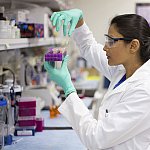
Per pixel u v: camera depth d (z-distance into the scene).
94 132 1.43
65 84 1.62
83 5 5.53
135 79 1.46
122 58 1.50
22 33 2.35
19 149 1.86
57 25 1.72
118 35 1.46
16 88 2.20
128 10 5.49
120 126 1.38
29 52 3.54
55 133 2.22
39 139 2.07
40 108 2.64
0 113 2.00
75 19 1.87
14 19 2.27
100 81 4.47
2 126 1.95
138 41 1.45
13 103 2.13
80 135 1.49
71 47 4.82
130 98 1.42
